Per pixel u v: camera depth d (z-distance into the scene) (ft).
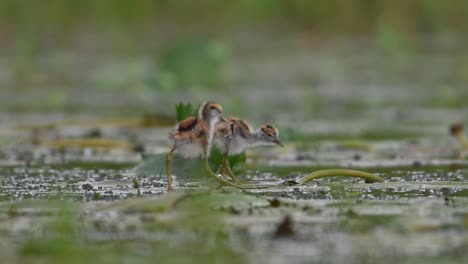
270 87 86.94
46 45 103.91
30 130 62.08
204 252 25.98
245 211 31.55
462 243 26.84
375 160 48.37
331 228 28.94
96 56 102.06
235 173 41.16
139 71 89.76
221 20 110.52
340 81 91.25
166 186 37.88
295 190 36.45
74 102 79.87
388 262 24.72
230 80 91.25
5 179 41.42
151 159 41.83
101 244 27.07
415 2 108.17
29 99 81.20
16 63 97.76
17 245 27.02
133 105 77.10
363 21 109.09
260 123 64.23
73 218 30.42
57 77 94.73
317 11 110.01
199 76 85.20
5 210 32.17
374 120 67.41
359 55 103.71
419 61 99.40
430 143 55.01
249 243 27.02
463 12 108.27
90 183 39.42
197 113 40.52
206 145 37.19
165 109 73.82
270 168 45.52
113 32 106.22
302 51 106.01
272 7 110.93
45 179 41.32
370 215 30.89
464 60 98.37
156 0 109.40
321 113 71.36
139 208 31.55
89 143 54.95
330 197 34.83
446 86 85.51
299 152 52.49
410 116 69.62
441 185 37.60
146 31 107.24
